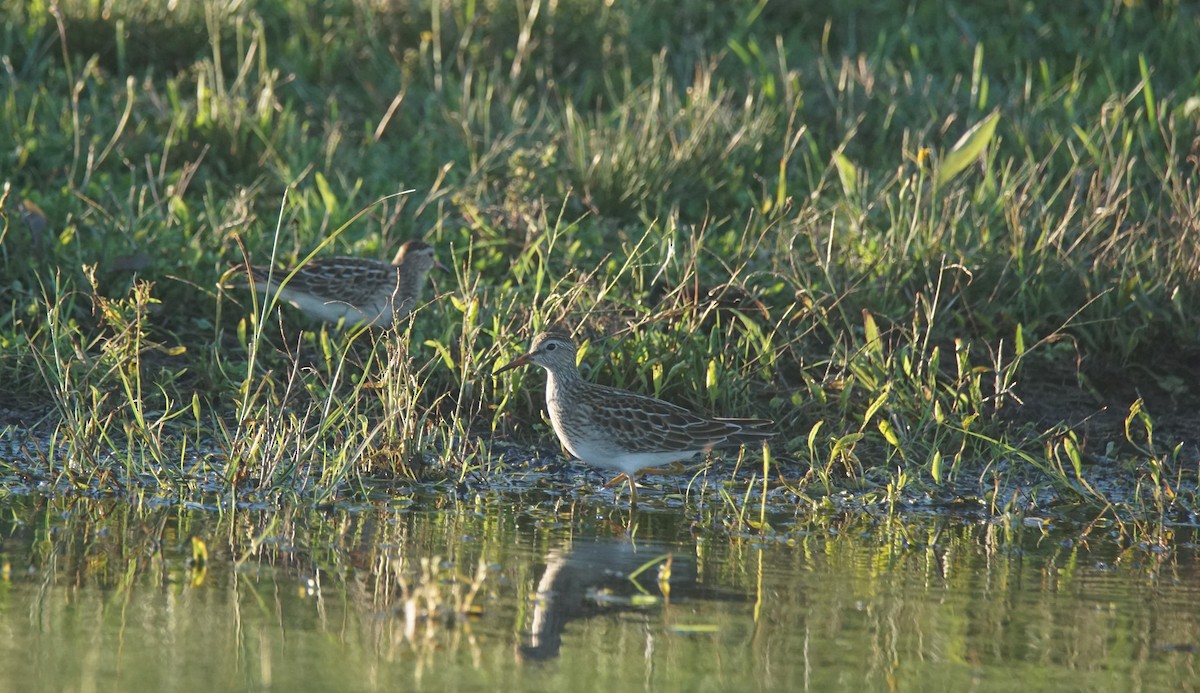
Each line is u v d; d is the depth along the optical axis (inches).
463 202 601.6
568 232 600.1
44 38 729.0
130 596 341.1
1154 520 435.2
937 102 716.0
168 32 738.8
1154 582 372.8
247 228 584.4
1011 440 502.0
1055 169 658.8
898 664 311.3
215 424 487.8
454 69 758.5
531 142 668.7
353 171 655.8
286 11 778.2
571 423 451.2
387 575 362.0
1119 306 556.4
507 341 495.8
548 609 340.5
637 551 388.5
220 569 362.3
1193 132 673.0
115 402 489.4
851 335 522.0
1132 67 782.5
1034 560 391.2
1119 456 499.5
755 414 503.8
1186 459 497.7
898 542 405.4
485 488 451.5
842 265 564.7
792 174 665.6
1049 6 831.7
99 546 376.8
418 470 456.1
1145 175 648.4
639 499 447.8
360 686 292.4
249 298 551.8
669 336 511.2
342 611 335.9
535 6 744.3
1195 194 606.2
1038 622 339.6
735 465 484.7
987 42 791.1
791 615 340.5
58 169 626.5
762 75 724.0
